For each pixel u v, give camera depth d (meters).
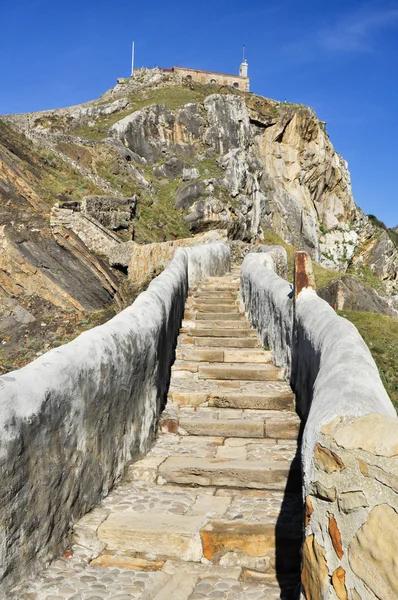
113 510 4.17
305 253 6.46
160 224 27.50
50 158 26.98
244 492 4.70
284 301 7.07
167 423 6.00
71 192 23.17
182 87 46.91
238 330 8.87
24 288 16.00
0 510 2.96
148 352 5.61
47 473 3.47
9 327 14.77
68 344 4.07
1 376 3.23
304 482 2.87
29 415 3.24
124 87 48.16
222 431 5.93
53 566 3.50
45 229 17.17
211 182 33.19
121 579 3.46
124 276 17.92
